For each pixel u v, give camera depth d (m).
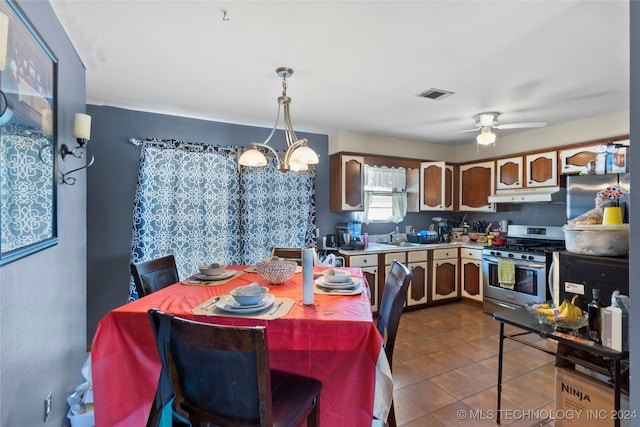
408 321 3.59
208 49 1.92
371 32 1.74
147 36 1.78
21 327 1.20
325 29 1.72
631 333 0.84
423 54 1.98
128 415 1.56
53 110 1.47
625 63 2.08
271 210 3.59
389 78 2.33
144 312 1.54
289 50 1.94
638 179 0.83
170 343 1.15
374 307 3.71
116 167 2.97
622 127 3.00
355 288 1.88
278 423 1.16
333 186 3.97
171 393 1.28
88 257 2.88
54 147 1.47
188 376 1.14
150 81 2.38
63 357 1.67
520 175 3.83
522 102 2.82
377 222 4.41
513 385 2.27
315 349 1.45
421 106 2.94
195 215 3.22
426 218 4.84
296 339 1.45
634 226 0.83
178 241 3.15
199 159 3.24
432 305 4.14
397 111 3.09
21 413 1.21
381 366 1.38
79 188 1.94
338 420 1.49
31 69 1.23
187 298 1.75
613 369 1.51
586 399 1.60
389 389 1.38
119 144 2.98
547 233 3.77
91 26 1.68
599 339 1.49
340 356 1.50
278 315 1.48
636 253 0.83
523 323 1.75
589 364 1.58
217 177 3.32
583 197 2.87
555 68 2.16
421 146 4.50
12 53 1.07
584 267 1.97
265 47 1.90
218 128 3.40
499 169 4.08
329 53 1.97
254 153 2.20
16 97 1.11
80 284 1.97
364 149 4.02
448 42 1.84
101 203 2.92
